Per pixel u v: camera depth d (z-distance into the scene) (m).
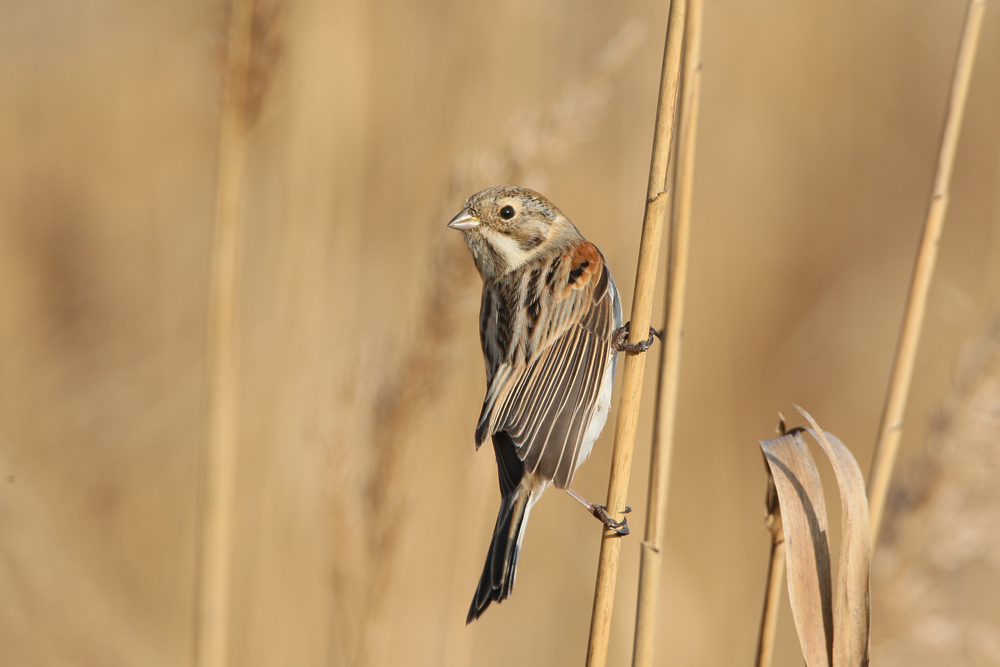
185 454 13.10
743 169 15.80
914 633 8.34
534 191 7.99
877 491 6.72
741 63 15.96
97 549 12.02
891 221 16.33
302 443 10.93
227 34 7.89
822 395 14.97
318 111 11.35
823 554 5.61
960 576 9.91
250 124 8.04
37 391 13.24
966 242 16.08
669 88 5.84
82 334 14.42
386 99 12.95
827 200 16.38
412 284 11.30
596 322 7.14
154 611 11.80
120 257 15.73
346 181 11.66
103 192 16.20
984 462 8.25
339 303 11.45
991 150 16.66
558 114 8.71
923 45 16.91
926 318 14.73
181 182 16.09
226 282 8.09
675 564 11.62
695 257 14.05
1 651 10.45
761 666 6.11
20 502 10.95
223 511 8.18
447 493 11.26
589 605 11.52
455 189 8.66
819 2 16.28
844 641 5.48
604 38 13.61
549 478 6.51
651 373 12.10
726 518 12.19
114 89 16.39
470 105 12.66
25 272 15.28
